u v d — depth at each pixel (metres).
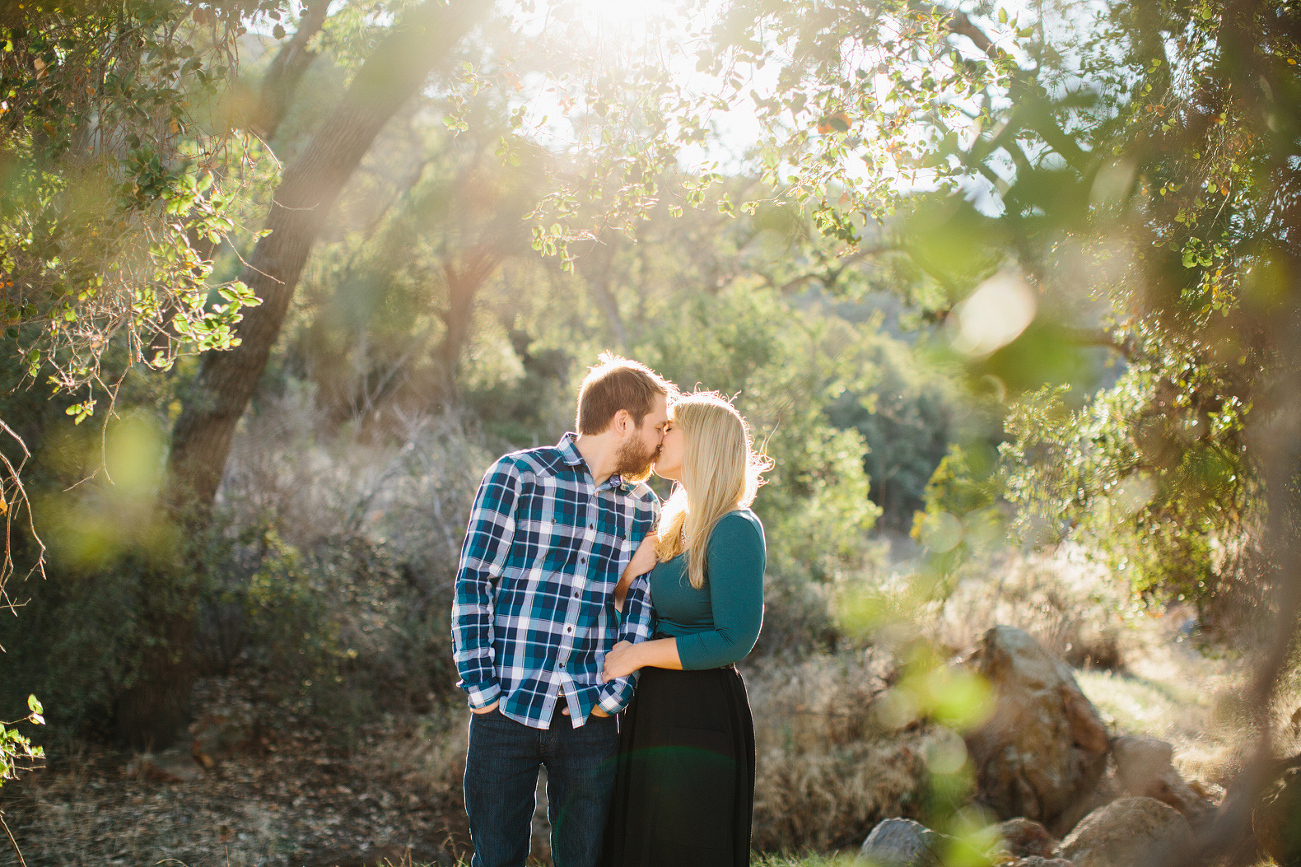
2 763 2.76
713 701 2.25
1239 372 3.10
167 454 5.88
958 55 2.45
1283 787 2.95
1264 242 2.65
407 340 12.70
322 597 6.75
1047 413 3.58
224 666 7.36
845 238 2.73
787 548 8.59
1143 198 2.39
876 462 18.92
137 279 2.54
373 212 13.82
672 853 2.18
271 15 2.56
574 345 13.46
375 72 5.03
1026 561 7.60
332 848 5.07
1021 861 3.59
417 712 7.05
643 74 2.74
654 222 13.59
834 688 6.29
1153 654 7.20
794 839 5.14
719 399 2.42
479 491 2.26
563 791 2.28
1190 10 2.47
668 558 2.36
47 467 5.02
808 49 2.62
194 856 4.75
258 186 3.15
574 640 2.26
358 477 8.75
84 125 2.38
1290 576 2.98
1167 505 3.56
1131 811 3.72
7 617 5.01
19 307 2.48
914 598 6.03
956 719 5.55
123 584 5.46
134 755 5.83
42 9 2.28
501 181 12.49
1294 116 2.46
